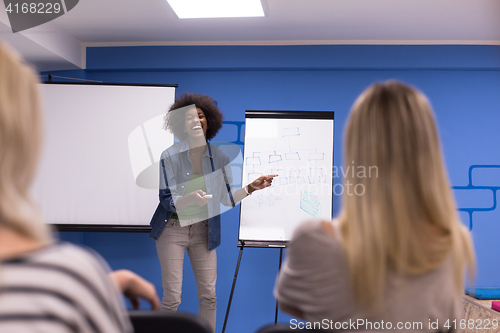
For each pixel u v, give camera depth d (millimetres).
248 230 2738
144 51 3150
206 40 3105
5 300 338
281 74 3152
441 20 2633
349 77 3115
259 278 3035
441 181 648
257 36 2996
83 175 2893
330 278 635
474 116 3037
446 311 663
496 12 2488
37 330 336
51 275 375
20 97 402
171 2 2406
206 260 2400
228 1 2395
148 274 3098
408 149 640
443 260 630
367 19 2645
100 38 3066
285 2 2418
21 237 395
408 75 3078
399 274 618
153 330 729
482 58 2980
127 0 2404
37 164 426
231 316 3021
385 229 613
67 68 3166
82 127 2918
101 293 422
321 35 2957
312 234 653
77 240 3080
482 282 2936
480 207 2988
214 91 3176
